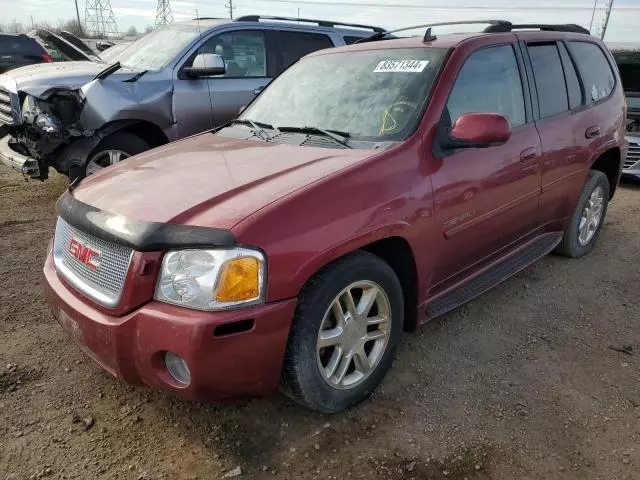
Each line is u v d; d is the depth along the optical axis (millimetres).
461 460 2469
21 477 2355
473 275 3525
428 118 3018
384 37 4262
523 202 3719
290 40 6996
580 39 4598
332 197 2498
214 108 6359
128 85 5797
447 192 3002
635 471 2408
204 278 2193
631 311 3924
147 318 2236
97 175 3096
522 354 3342
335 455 2500
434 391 2969
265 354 2307
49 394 2898
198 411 2791
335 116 3354
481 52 3479
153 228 2281
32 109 5516
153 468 2420
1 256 4641
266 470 2412
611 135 4730
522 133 3639
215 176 2746
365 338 2770
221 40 6477
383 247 2930
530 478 2369
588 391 2977
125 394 2910
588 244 4941
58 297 2617
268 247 2252
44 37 8508
